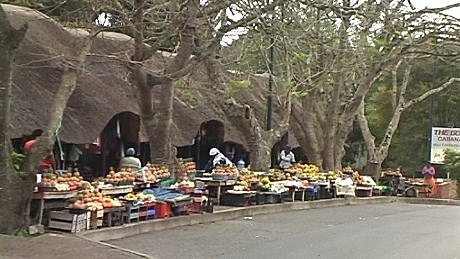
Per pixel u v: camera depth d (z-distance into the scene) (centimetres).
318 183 2586
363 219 2073
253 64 2892
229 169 2239
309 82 2625
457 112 4728
